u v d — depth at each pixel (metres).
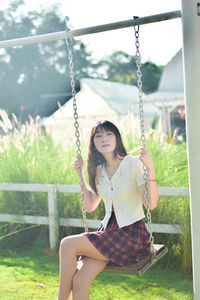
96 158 3.11
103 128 3.02
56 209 5.27
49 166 6.05
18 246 5.53
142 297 3.67
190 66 2.94
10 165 6.05
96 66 43.47
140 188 2.93
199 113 2.95
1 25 37.03
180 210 4.44
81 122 6.13
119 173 2.94
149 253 2.90
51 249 5.24
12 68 36.09
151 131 5.70
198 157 2.97
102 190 3.00
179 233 4.39
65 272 2.70
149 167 2.88
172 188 4.46
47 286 4.01
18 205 5.72
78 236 2.78
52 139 6.71
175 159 5.33
